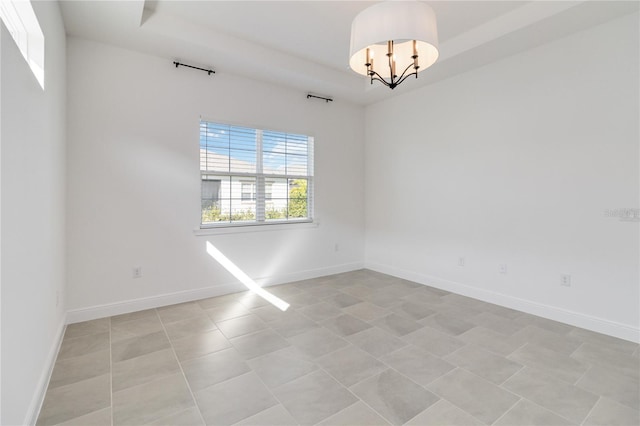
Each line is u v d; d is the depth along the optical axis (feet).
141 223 10.36
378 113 15.64
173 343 8.07
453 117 12.33
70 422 5.24
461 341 8.23
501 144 10.87
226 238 12.16
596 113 8.74
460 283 12.28
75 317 9.29
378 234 15.87
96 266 9.63
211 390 6.15
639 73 8.02
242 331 8.81
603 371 6.79
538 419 5.33
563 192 9.43
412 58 6.89
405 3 5.68
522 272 10.43
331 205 15.29
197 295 11.50
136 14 8.12
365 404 5.75
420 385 6.31
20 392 4.63
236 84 12.17
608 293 8.64
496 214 11.09
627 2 7.61
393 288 13.02
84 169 9.39
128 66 10.03
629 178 8.25
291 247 13.97
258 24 9.68
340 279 14.44
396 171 14.80
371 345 8.00
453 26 9.73
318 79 12.64
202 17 9.34
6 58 4.03
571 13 8.06
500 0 8.41
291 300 11.47
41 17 5.81
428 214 13.43
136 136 10.21
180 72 10.97
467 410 5.56
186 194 11.18
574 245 9.26
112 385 6.27
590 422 5.26
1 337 3.87
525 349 7.79
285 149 13.94
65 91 8.88
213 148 11.97
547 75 9.66
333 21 9.50
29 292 5.13
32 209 5.31
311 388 6.22
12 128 4.28
